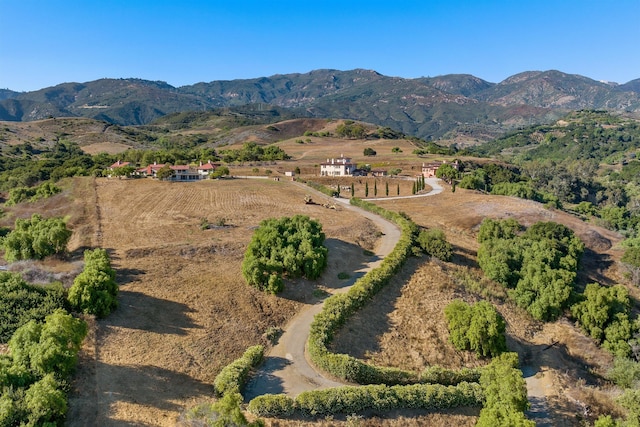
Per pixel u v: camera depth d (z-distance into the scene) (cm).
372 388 3675
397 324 5053
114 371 3600
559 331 5669
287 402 3412
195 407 3256
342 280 6031
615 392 4509
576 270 7594
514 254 7031
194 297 5012
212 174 14350
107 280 4447
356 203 10681
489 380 3975
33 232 6025
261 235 6003
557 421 4053
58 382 3081
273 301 5228
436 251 7088
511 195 14025
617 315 5522
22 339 3312
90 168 16088
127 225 7956
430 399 3788
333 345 4438
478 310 4869
